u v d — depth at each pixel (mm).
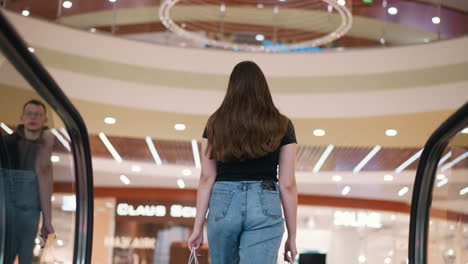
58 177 2818
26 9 8273
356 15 8984
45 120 2506
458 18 8484
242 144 1973
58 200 2852
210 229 2041
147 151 11266
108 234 14539
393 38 8820
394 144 10023
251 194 1995
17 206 2270
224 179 2029
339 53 8977
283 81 9039
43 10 8430
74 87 8578
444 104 8328
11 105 2053
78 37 8648
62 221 2967
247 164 2016
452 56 8414
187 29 9094
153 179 13828
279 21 9188
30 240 2459
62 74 8492
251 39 9148
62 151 2883
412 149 10102
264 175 2018
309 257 7773
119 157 11828
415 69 8609
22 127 2225
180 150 11047
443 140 2742
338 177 12820
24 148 2273
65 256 3100
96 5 8844
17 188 2250
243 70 2078
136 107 8914
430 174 3125
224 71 9062
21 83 2096
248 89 2043
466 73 8281
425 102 8445
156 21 9055
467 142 2498
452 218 2887
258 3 9234
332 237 14578
